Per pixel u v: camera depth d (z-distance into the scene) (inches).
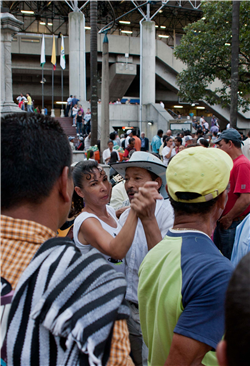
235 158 141.2
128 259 83.0
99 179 87.2
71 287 31.7
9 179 36.0
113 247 60.9
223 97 765.9
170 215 85.7
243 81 719.7
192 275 45.7
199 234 51.5
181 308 46.1
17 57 1152.8
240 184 132.6
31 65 1170.0
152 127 1018.7
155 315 53.6
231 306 22.6
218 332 42.5
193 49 710.5
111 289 32.6
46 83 1289.4
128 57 1157.7
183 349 42.9
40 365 30.2
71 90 1000.9
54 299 30.9
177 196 52.7
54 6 1279.5
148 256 57.2
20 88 1264.8
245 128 1188.5
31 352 30.4
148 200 58.2
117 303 32.0
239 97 775.1
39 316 30.7
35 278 32.5
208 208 52.3
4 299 32.2
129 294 80.8
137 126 1058.7
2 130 37.7
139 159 89.3
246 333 21.4
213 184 50.3
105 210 92.0
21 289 32.0
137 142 466.3
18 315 31.5
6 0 1218.0
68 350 30.3
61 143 39.3
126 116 1045.8
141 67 997.8
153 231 59.4
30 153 36.5
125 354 32.6
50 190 37.7
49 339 30.7
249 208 138.4
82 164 88.5
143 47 1039.6
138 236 82.3
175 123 716.0
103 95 409.1
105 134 411.5
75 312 30.5
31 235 35.0
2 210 36.9
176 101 1384.1
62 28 1326.3
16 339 30.8
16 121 38.4
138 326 80.7
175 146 389.1
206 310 43.2
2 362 31.6
